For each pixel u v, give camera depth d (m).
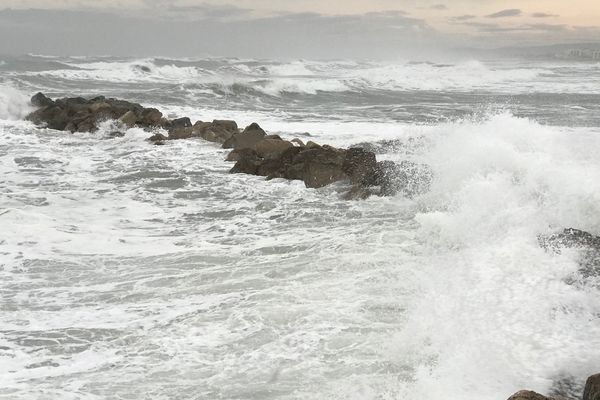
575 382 5.62
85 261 9.36
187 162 17.14
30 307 7.71
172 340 6.73
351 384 5.74
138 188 14.39
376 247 9.63
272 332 6.83
